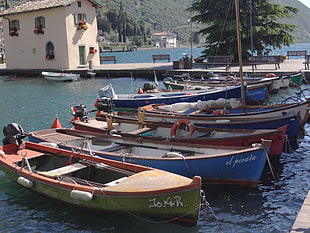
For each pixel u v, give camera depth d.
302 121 14.47
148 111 15.73
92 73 35.94
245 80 23.78
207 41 39.19
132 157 9.73
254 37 37.19
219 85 22.31
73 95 26.19
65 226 8.09
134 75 34.34
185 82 24.67
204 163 9.10
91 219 8.29
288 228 7.90
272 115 13.95
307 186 9.92
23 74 41.53
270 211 8.64
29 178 9.03
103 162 9.27
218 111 14.52
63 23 38.97
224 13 37.94
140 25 196.75
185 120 12.20
